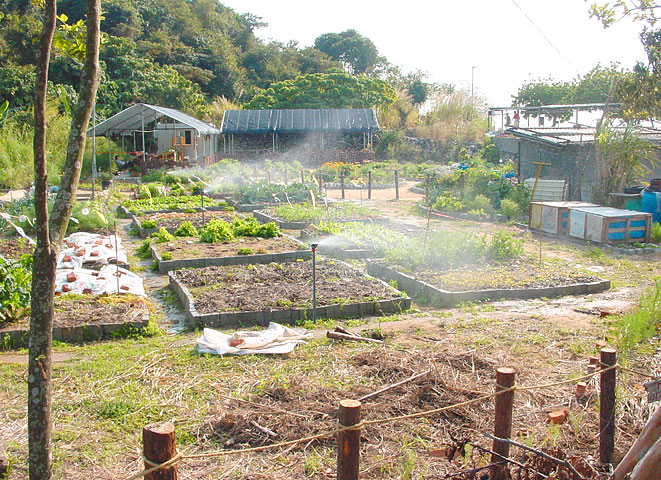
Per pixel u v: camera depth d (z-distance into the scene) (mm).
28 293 8289
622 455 4820
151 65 47500
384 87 49156
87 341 7938
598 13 6051
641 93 16859
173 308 9641
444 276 10664
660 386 4773
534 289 10031
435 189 22281
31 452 3361
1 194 23328
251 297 9453
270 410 5586
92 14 3156
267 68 66062
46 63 3115
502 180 20766
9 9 42406
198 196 24516
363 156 40812
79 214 16094
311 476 4625
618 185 17688
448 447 4602
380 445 5031
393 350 7246
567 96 34562
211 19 69938
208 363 6922
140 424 5445
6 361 7199
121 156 36438
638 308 7949
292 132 40312
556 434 4746
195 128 33844
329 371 6625
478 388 6074
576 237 15133
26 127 27672
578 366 6781
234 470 4699
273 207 21703
